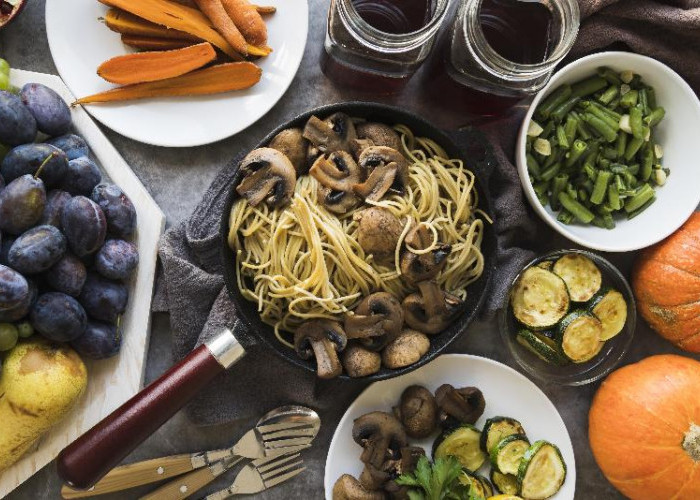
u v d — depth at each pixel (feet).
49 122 2.44
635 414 2.59
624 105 2.56
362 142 2.41
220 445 2.70
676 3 2.54
